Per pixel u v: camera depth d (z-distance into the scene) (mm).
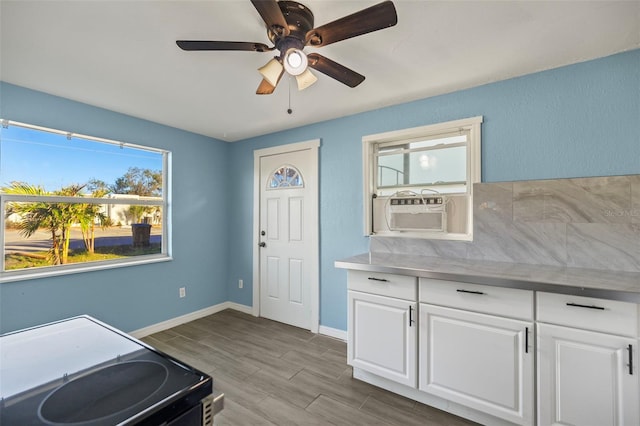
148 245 3047
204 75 2014
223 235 3711
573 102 1882
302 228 3139
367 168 2678
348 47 1689
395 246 2518
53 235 2424
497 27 1509
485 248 2135
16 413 565
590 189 1819
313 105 2551
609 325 1358
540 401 1500
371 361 2020
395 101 2471
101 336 950
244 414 1772
